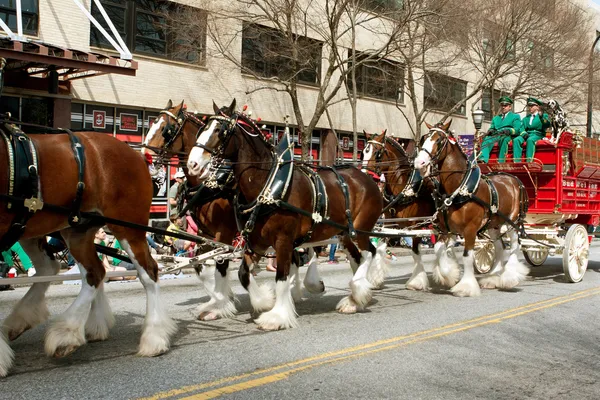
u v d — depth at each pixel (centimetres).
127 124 1609
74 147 545
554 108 1144
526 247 1161
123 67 1241
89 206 556
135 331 691
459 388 516
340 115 2144
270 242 714
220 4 1703
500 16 2130
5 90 1300
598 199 1295
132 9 1603
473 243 971
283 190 701
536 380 543
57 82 1381
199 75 1741
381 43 2131
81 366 548
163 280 1120
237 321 759
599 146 1297
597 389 523
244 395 485
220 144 677
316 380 526
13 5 1387
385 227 1090
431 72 2069
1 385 491
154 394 480
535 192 1158
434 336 691
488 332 718
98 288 608
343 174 837
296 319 745
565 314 837
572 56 2292
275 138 1956
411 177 1040
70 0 1466
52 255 644
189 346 628
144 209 602
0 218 490
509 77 2670
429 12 1650
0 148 491
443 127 955
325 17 1920
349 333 699
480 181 985
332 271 1315
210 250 793
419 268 1053
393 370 560
